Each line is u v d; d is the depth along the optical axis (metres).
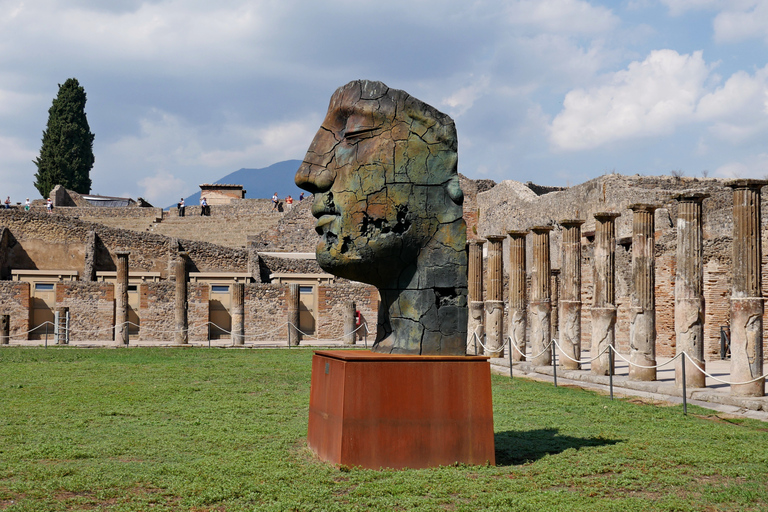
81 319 37.19
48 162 81.38
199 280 43.34
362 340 38.41
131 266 46.38
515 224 43.62
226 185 71.94
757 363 14.70
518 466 9.46
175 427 12.20
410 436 9.09
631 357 18.47
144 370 21.58
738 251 15.01
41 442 10.91
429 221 9.62
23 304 37.00
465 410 9.28
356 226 9.41
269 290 38.62
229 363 24.22
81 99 84.31
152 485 8.53
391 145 9.52
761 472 9.23
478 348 27.08
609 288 19.97
